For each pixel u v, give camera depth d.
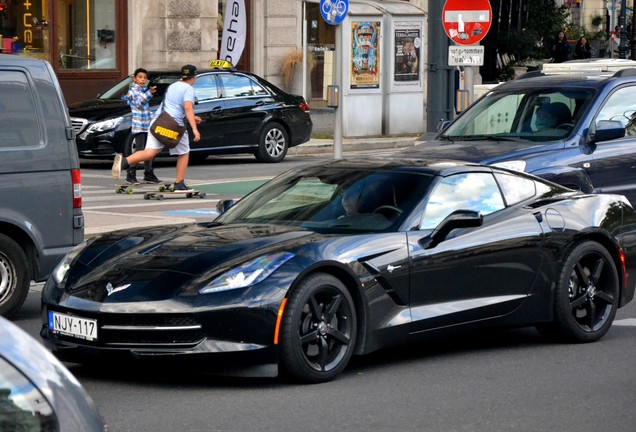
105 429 6.79
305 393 14.48
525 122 25.95
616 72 26.50
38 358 6.70
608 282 18.19
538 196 17.88
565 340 17.88
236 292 14.24
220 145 45.28
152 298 14.30
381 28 56.28
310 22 59.91
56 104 19.36
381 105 56.94
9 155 18.77
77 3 55.78
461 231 16.53
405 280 15.70
